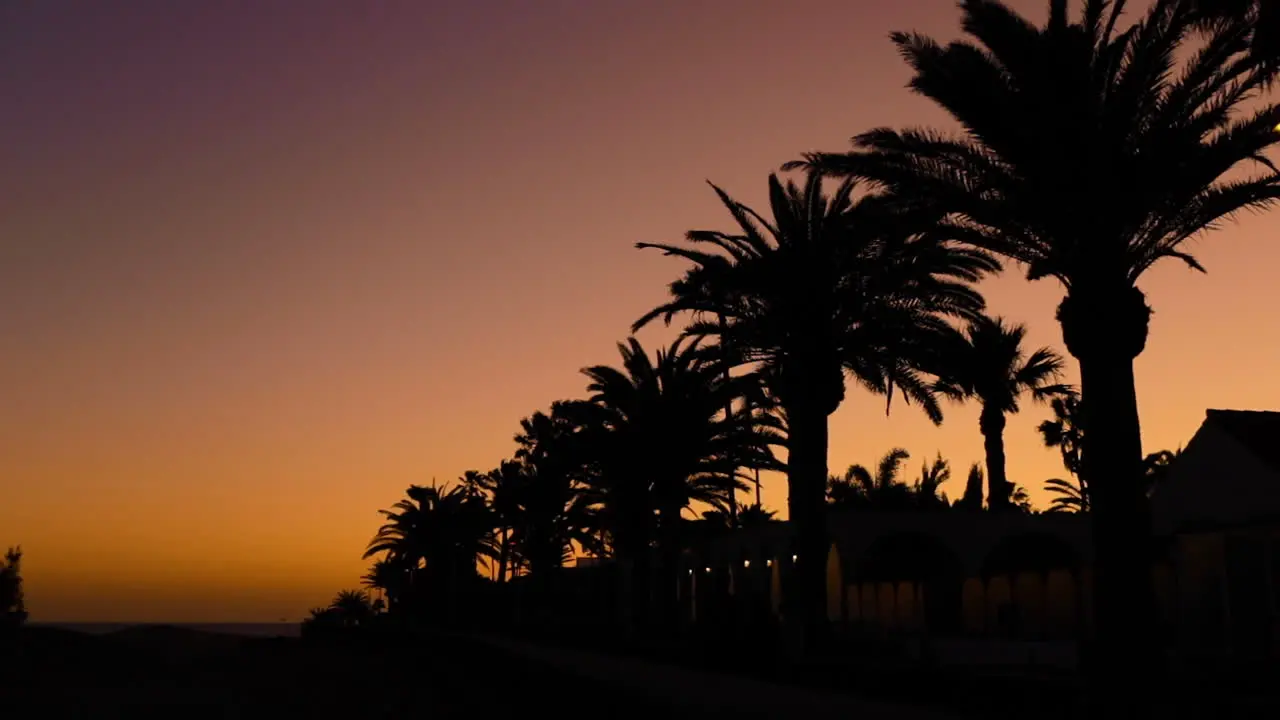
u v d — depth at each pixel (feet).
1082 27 60.59
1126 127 60.08
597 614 199.41
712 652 101.65
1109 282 59.82
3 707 87.76
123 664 145.18
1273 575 86.79
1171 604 108.37
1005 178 62.34
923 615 146.20
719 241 95.66
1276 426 96.07
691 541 148.66
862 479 202.08
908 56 62.69
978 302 92.53
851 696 70.59
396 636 188.96
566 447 150.30
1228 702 52.90
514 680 93.71
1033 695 59.26
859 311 92.27
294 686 107.55
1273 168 59.26
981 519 120.37
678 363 133.28
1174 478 99.76
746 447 132.26
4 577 284.61
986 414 140.56
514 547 248.32
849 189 92.27
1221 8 55.06
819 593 91.66
